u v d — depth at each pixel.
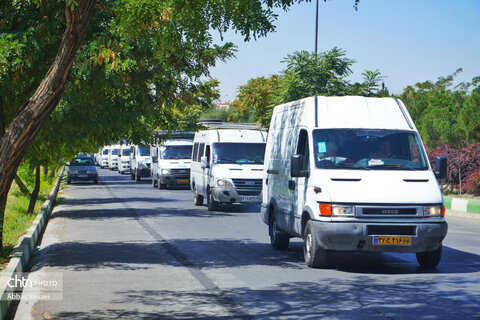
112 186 40.00
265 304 7.97
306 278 9.75
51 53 12.15
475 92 27.55
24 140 10.01
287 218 11.98
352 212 10.05
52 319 7.36
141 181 47.03
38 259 12.02
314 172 10.62
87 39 12.28
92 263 11.34
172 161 35.88
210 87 15.66
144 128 18.52
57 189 34.81
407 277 9.80
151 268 10.77
